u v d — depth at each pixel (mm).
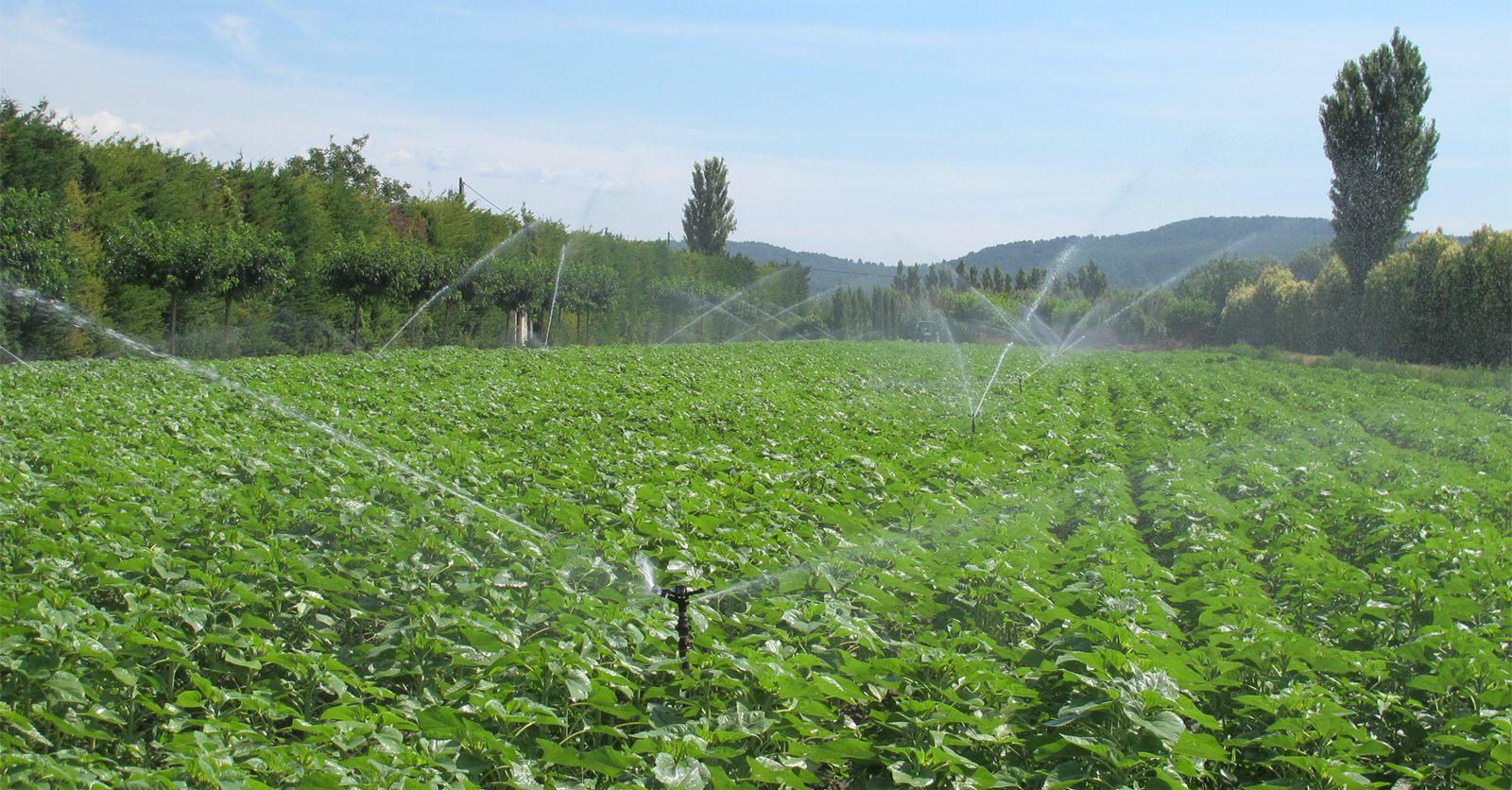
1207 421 19828
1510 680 5742
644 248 56219
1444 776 5301
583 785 4711
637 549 8352
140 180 30000
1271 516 10070
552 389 19109
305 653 5746
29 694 5012
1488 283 35375
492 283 38719
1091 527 9336
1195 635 6953
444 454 11703
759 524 8898
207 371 19594
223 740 4848
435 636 5934
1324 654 6020
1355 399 24047
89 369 19328
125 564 6609
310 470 9930
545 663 5477
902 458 13203
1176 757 5016
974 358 37438
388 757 4645
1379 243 41969
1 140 25016
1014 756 5320
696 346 41469
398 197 59281
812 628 6340
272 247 29672
